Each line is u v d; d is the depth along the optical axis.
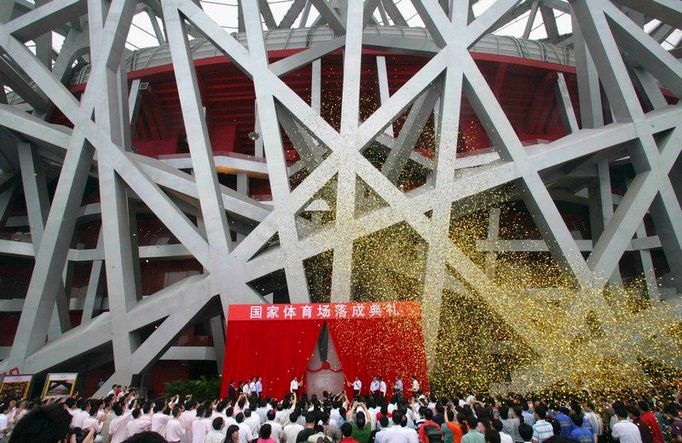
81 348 12.30
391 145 20.19
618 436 5.58
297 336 11.16
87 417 6.91
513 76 23.47
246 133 25.16
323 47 17.20
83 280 21.20
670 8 14.30
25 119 14.52
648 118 13.79
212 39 14.20
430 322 11.55
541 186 12.91
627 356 11.48
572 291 12.36
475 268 12.20
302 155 16.20
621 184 22.84
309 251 12.27
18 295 20.53
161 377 19.62
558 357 11.47
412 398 8.90
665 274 21.17
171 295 12.52
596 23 14.26
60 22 15.19
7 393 10.88
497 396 10.50
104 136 13.63
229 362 10.98
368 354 11.02
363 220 12.50
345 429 4.63
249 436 5.65
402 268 14.02
